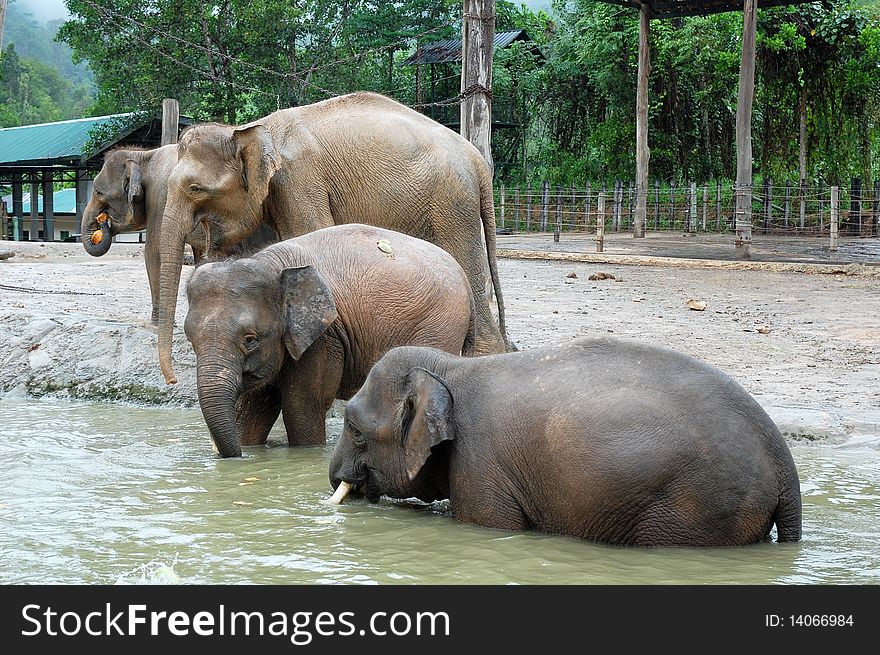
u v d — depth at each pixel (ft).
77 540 15.65
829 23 102.32
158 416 26.27
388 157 28.17
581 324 38.01
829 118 107.14
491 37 44.52
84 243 36.22
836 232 73.20
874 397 25.67
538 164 135.13
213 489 18.69
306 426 21.88
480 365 16.61
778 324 38.81
